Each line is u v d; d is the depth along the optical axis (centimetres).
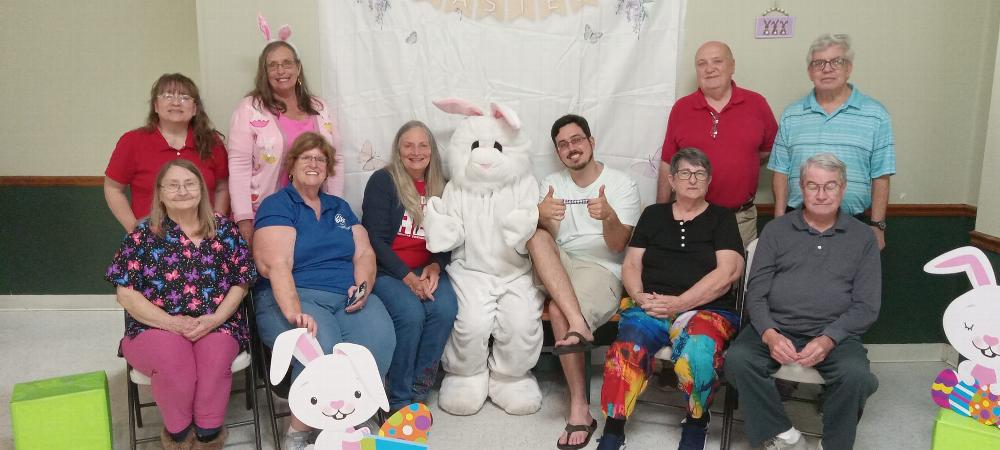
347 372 182
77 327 358
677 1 288
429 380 262
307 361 184
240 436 251
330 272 248
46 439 197
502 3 285
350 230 258
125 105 376
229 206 277
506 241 252
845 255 229
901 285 318
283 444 243
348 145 293
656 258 253
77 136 376
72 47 368
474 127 264
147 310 220
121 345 227
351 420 183
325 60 286
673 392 287
